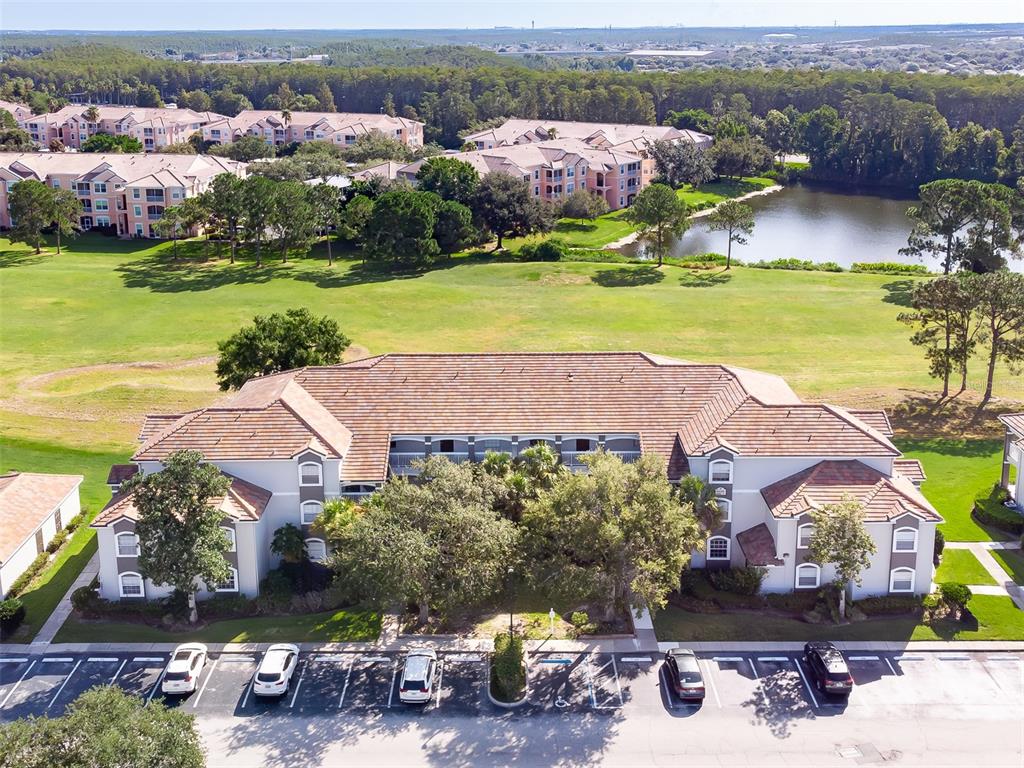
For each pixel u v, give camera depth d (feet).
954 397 269.85
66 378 292.81
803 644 158.51
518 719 141.18
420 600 161.99
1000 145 619.67
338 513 169.17
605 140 640.58
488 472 177.58
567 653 156.56
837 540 157.99
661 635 160.97
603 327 337.52
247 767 131.13
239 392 203.82
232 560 169.37
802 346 315.99
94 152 598.34
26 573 177.78
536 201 480.64
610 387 193.67
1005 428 210.38
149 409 267.59
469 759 132.87
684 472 177.88
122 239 497.46
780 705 143.95
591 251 456.04
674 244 492.54
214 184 442.50
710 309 357.00
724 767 131.23
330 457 174.60
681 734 137.80
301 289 390.21
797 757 133.08
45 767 105.60
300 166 550.36
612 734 137.80
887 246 488.02
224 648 157.89
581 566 156.25
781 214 570.46
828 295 375.04
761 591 171.01
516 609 169.89
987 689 147.43
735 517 178.19
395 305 366.02
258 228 428.56
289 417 179.52
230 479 169.37
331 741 136.26
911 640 159.43
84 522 200.95
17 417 261.85
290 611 168.76
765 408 181.27
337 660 155.02
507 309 360.48
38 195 452.35
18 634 161.89
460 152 615.57
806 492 170.19
